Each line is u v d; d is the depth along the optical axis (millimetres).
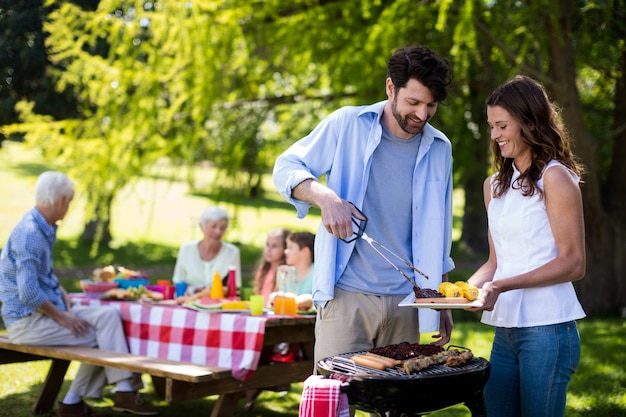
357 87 9562
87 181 9734
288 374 4590
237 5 9070
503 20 8844
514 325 2852
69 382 5828
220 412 4336
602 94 10906
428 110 2898
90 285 5328
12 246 4648
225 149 10164
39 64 8500
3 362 4770
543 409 2814
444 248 3279
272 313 4566
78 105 10102
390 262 2920
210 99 9797
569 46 8703
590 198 9398
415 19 8492
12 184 22172
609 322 8922
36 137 9188
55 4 8633
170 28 9000
